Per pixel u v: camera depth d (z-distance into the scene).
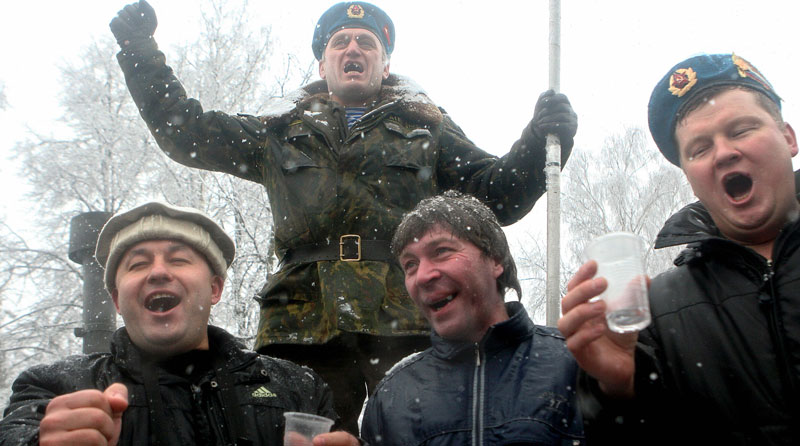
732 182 1.88
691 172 1.91
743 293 1.79
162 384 2.05
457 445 2.00
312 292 3.04
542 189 3.27
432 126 3.43
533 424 1.96
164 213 2.32
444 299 2.21
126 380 2.06
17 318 9.84
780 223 1.82
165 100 3.35
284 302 3.06
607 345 1.65
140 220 2.30
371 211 3.09
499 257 2.30
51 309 10.09
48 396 1.98
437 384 2.17
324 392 2.35
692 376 1.78
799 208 1.84
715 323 1.79
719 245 1.84
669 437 1.79
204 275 2.29
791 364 1.65
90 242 6.45
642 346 1.69
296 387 2.27
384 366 3.02
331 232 3.08
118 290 2.22
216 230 2.42
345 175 3.15
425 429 2.06
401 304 3.00
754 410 1.68
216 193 8.89
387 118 3.34
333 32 3.59
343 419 3.02
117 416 1.56
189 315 2.19
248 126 3.44
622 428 1.65
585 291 1.50
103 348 6.31
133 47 3.38
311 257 3.08
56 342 9.92
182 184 9.04
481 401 2.05
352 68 3.48
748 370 1.71
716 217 1.90
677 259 2.02
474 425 2.01
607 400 1.66
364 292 2.94
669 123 2.02
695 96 1.94
